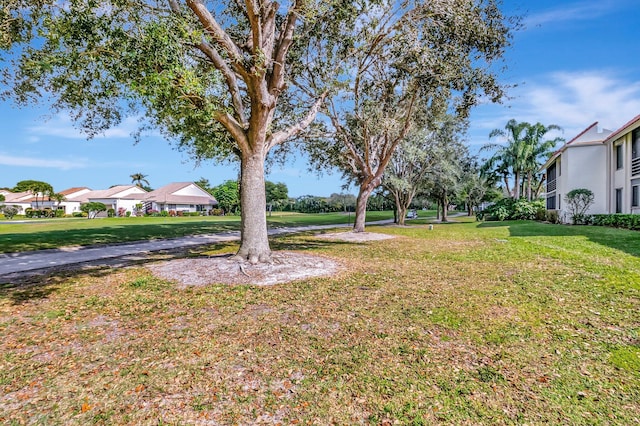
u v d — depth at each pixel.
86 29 5.78
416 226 26.86
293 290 6.61
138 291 6.68
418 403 3.01
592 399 3.03
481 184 38.62
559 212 25.78
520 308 5.46
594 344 4.13
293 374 3.52
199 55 8.92
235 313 5.34
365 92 14.27
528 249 11.75
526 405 2.96
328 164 18.55
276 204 69.06
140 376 3.51
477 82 10.88
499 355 3.88
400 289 6.69
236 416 2.86
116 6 6.00
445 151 24.88
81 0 5.58
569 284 6.84
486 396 3.10
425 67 10.55
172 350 4.09
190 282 7.27
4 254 12.32
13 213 51.94
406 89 13.62
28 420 2.83
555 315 5.12
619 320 4.88
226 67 8.32
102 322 5.07
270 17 8.44
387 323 4.88
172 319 5.13
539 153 34.34
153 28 5.88
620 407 2.91
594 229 17.92
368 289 6.69
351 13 9.40
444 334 4.48
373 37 11.17
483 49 10.24
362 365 3.68
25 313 5.49
